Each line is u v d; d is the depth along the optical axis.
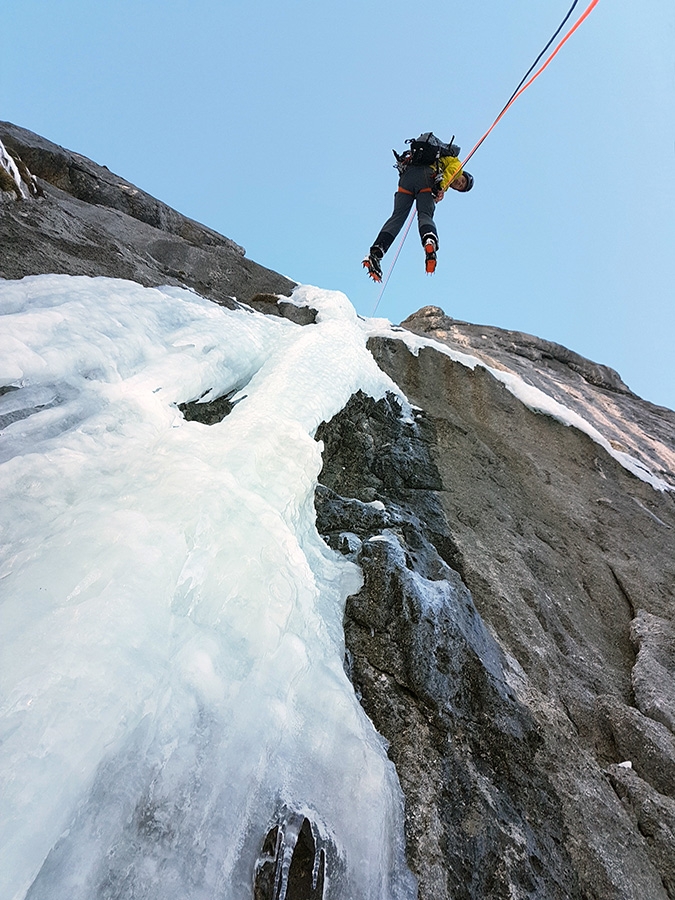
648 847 2.59
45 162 8.42
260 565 2.58
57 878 1.46
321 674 2.48
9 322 3.19
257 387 4.55
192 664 2.05
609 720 3.24
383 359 6.93
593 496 6.07
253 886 1.81
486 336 9.89
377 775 2.19
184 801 1.79
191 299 5.51
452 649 2.96
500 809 2.39
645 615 4.47
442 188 5.22
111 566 2.07
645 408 9.52
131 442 3.08
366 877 1.93
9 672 1.63
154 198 9.62
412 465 5.07
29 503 2.39
